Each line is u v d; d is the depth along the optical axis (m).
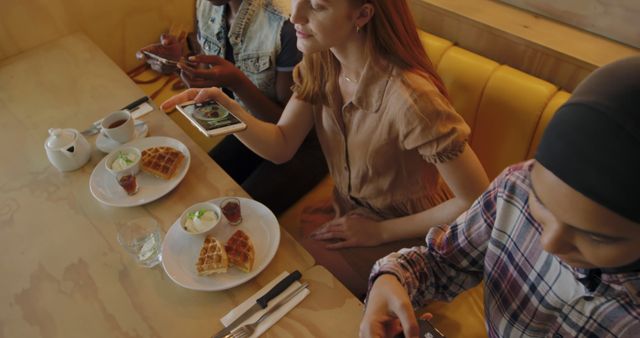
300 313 0.83
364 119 1.06
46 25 1.57
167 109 1.15
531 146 1.13
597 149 0.38
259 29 1.40
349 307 0.83
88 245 0.96
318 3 0.87
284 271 0.90
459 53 1.21
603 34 1.14
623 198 0.38
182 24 1.99
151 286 0.88
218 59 1.33
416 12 1.36
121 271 0.91
